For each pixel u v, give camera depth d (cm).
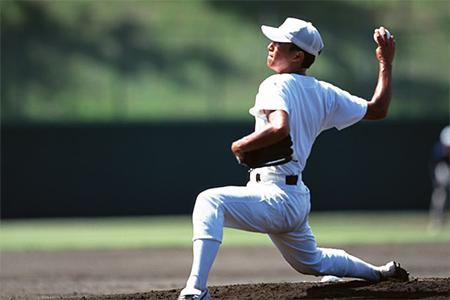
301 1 11844
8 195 9612
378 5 11825
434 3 11912
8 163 9638
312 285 2547
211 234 2222
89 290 3562
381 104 2464
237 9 11881
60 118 9994
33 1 11619
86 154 9681
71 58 10900
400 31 11450
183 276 4359
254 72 10975
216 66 11031
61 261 5203
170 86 10656
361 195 9888
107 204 9662
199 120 9675
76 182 9662
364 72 10900
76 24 11369
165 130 9675
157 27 11494
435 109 10244
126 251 5781
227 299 2355
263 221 2280
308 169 9800
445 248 5644
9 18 11244
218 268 4744
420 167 9956
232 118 9838
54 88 10469
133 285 3834
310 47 2350
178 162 9688
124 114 10206
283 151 2212
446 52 11206
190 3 11969
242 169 9675
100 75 10719
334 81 10806
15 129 9656
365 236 6706
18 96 10262
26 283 4009
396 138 9944
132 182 9675
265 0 11831
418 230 7388
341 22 11575
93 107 10244
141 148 9681
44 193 9650
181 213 9669
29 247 6147
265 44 11362
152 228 7962
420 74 10900
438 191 7781
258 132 2177
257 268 4738
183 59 11100
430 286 2483
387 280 2581
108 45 11188
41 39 11069
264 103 2227
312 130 2348
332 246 5756
